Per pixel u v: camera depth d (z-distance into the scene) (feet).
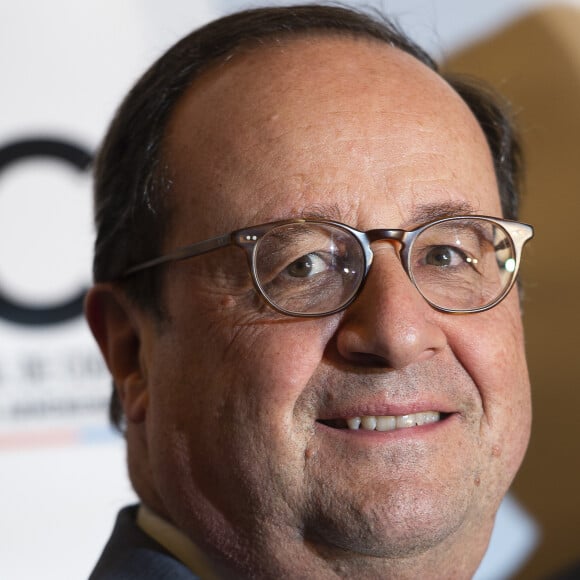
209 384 14.98
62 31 29.99
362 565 14.60
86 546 29.73
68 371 29.84
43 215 29.89
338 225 14.34
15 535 29.40
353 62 16.01
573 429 31.99
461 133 16.11
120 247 17.30
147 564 16.07
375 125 15.14
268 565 14.84
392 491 14.07
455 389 14.88
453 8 31.04
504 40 31.60
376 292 14.11
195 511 15.35
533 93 31.89
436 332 14.40
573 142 32.12
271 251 14.60
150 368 16.39
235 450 14.58
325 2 19.57
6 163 29.71
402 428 14.61
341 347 14.15
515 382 15.71
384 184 14.71
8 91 29.78
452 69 31.04
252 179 14.82
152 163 16.39
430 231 14.97
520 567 31.78
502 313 15.75
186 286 15.52
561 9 32.14
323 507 14.20
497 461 15.40
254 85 15.61
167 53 17.72
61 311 29.84
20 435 29.53
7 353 29.53
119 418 20.92
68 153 29.96
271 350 14.37
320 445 14.30
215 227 15.02
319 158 14.71
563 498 31.96
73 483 29.73
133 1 30.14
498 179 19.17
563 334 31.96
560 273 31.96
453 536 15.05
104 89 30.19
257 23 16.98
